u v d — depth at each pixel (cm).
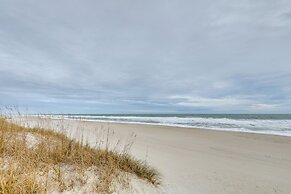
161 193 418
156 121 3453
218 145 1107
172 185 470
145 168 501
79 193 340
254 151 972
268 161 789
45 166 387
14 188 285
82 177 382
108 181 390
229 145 1115
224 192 461
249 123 2753
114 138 1102
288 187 513
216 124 2630
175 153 839
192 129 1923
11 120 666
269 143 1190
